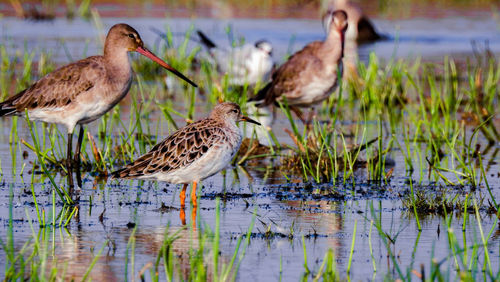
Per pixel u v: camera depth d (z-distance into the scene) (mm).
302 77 17344
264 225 10859
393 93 20953
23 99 13539
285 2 42031
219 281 8602
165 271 9039
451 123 18719
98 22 28984
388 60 27078
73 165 14500
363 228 10875
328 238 10422
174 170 11531
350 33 32125
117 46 13852
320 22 36500
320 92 17484
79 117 13648
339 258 9633
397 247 10023
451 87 21203
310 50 17516
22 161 14789
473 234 10562
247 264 9359
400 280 8828
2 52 25016
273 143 16953
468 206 11961
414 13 39812
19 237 10195
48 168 14422
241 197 12609
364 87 21969
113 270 9070
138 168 11531
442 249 9938
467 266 9328
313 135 16125
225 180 13867
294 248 9984
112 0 40531
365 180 13875
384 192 13008
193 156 11539
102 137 16938
